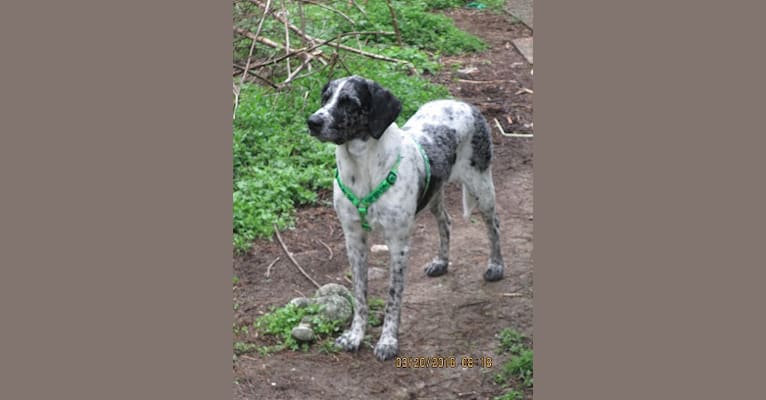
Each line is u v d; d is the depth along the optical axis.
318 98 7.54
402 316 6.22
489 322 6.19
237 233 6.65
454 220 6.86
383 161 5.83
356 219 5.91
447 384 5.90
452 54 8.65
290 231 6.74
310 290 6.37
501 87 8.13
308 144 7.26
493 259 6.41
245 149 7.11
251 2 7.80
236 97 7.30
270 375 5.90
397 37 8.50
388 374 5.93
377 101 5.71
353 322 6.06
